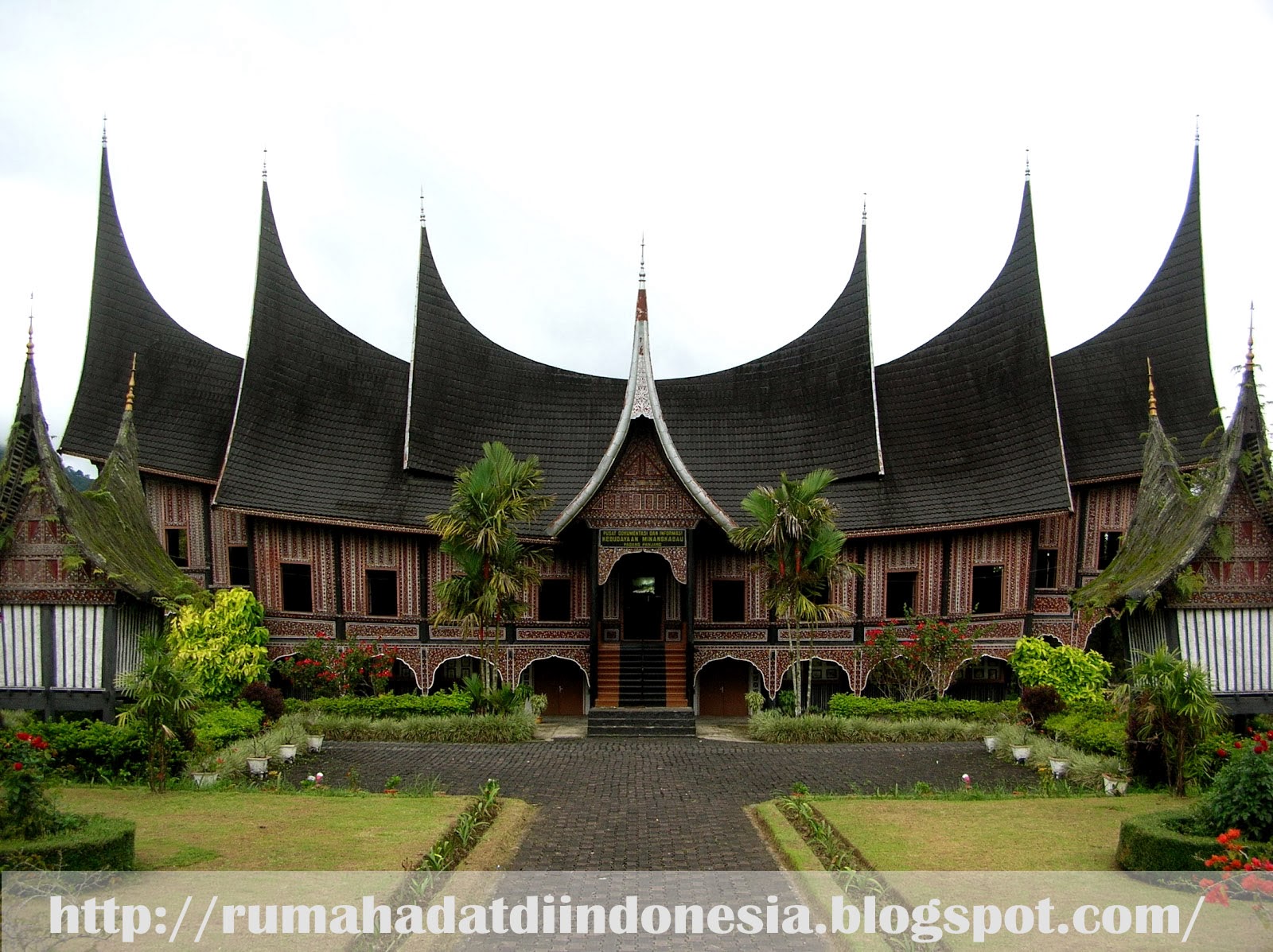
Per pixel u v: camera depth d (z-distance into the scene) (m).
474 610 21.17
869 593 25.89
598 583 23.98
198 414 25.48
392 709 21.72
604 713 22.08
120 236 25.06
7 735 9.22
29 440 17.30
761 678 26.48
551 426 28.86
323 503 24.86
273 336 25.44
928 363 27.77
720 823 12.49
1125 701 15.55
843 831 11.14
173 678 13.47
